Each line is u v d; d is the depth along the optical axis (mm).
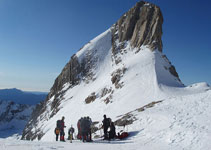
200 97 18219
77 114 49281
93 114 41219
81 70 84688
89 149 9875
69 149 9766
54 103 79375
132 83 44938
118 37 86938
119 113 34219
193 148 9664
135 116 17703
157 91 38125
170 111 16172
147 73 46656
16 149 9250
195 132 11055
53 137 43594
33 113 108125
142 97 37656
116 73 53688
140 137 13320
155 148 10180
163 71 48844
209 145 9477
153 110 17859
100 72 76750
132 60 57094
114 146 10875
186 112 15000
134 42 74562
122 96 41594
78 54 92375
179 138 11094
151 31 67938
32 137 69312
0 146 10109
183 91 38750
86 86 73938
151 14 73188
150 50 60750
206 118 12844
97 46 90938
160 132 12766
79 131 16031
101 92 53562
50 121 62594
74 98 69062
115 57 77188
